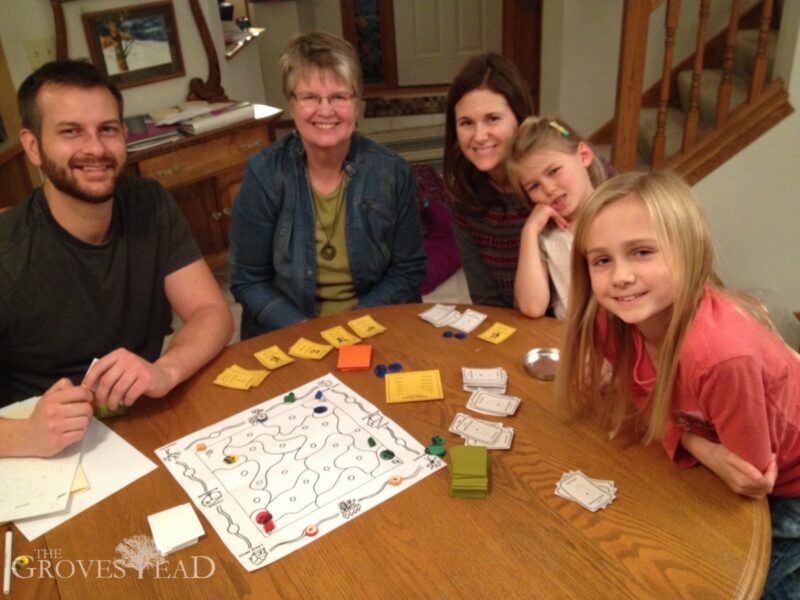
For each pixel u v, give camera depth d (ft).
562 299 5.29
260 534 3.08
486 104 5.43
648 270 3.20
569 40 12.16
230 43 12.66
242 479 3.43
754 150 9.53
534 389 4.03
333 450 3.60
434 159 14.92
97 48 9.60
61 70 4.25
